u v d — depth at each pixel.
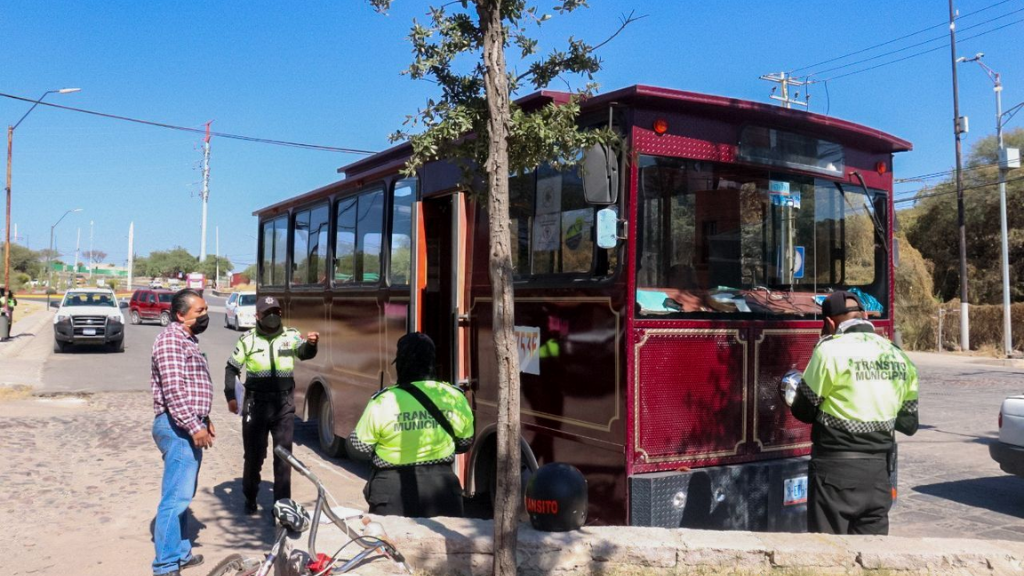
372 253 8.70
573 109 4.15
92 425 11.41
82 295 26.66
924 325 31.59
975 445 11.07
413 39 4.07
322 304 10.12
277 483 6.88
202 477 8.53
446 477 4.80
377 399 4.75
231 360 6.97
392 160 8.66
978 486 8.72
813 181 6.14
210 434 5.26
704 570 4.32
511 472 3.91
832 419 4.52
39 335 32.84
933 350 30.95
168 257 135.00
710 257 5.51
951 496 8.29
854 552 4.27
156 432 5.21
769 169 5.85
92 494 7.68
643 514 4.95
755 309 5.60
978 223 39.16
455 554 4.34
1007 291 27.36
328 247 9.99
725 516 5.24
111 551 6.05
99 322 24.28
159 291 40.03
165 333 5.21
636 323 5.07
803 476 5.64
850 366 4.46
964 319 29.17
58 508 7.20
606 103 5.28
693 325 5.29
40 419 11.83
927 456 10.34
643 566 4.34
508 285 3.87
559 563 4.33
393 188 8.27
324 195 10.20
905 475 9.27
